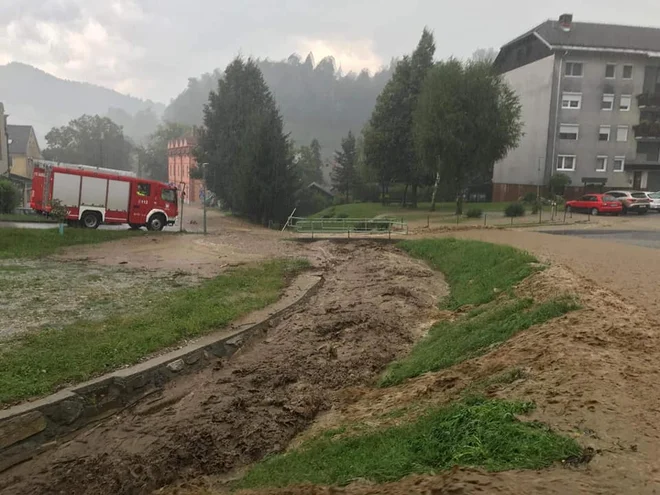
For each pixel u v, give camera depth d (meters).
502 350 7.53
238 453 6.77
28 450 6.72
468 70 36.44
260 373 9.18
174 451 6.77
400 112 47.16
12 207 34.84
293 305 13.34
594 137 46.19
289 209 44.44
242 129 51.78
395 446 4.96
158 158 109.38
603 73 45.53
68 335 9.52
